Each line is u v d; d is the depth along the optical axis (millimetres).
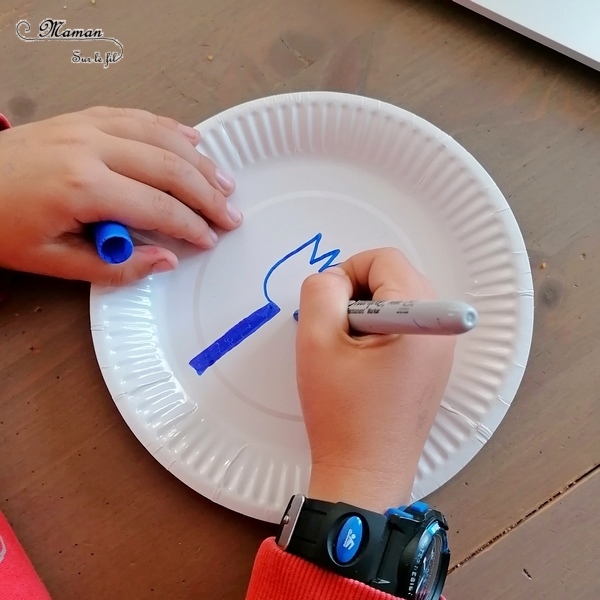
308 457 500
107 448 513
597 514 506
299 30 603
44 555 495
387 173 558
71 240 497
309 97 548
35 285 541
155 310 533
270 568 394
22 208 473
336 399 421
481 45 598
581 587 497
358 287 480
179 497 504
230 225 542
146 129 518
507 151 576
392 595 373
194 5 605
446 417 502
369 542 378
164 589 492
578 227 561
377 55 598
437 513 408
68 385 523
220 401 515
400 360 416
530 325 512
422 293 441
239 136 552
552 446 519
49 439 514
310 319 442
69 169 474
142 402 502
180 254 542
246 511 482
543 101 586
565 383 532
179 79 591
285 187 562
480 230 534
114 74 591
